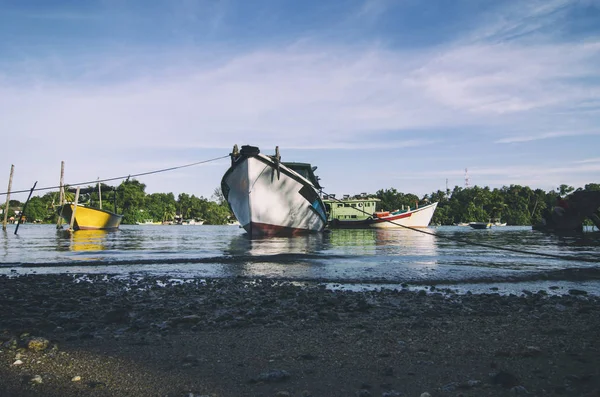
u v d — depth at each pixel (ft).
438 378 12.73
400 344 16.31
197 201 605.73
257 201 90.33
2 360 14.47
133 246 76.84
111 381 12.57
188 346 16.29
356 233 149.89
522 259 49.08
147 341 16.97
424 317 21.13
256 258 50.47
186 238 116.26
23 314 22.08
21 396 11.44
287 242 85.20
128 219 467.11
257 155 86.53
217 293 28.53
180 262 47.70
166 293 28.71
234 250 63.87
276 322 20.13
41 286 31.89
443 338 17.17
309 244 79.10
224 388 12.05
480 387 11.96
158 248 70.33
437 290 29.89
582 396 11.12
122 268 43.11
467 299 26.16
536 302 25.03
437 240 96.89
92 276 37.47
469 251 60.90
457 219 473.26
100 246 77.20
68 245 80.69
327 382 12.50
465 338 17.15
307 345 16.35
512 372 13.06
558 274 35.76
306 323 20.02
